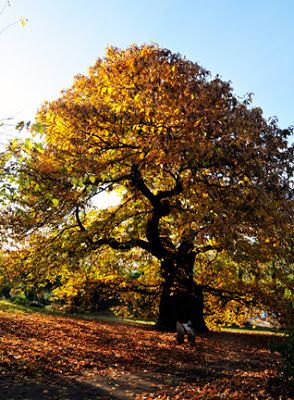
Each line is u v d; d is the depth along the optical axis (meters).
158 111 16.30
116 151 18.17
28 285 19.80
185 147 14.77
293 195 16.06
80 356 12.43
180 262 20.28
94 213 22.36
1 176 8.09
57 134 18.38
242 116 16.77
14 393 8.39
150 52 18.52
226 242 15.35
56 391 8.82
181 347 15.98
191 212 16.84
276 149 16.77
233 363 13.32
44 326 17.78
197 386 9.93
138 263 24.22
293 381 9.46
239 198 15.28
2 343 12.77
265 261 16.38
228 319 25.09
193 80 17.28
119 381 10.10
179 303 22.30
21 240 19.61
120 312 26.19
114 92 17.83
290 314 18.25
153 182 20.55
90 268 22.09
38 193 16.17
